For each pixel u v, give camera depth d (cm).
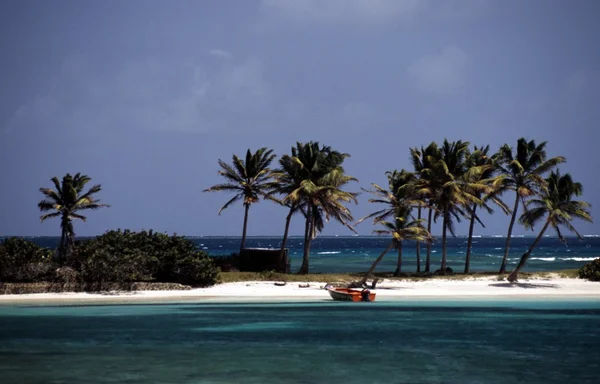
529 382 3119
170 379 3155
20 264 6512
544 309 5972
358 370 3362
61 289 6512
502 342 4200
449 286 7638
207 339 4269
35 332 4494
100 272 6606
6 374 3238
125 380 3130
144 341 4178
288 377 3203
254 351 3866
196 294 6769
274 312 5647
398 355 3756
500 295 7056
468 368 3419
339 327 4825
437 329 4747
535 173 8069
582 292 7256
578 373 3309
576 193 7762
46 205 8356
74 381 3103
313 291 7112
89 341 4172
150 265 6888
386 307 6062
